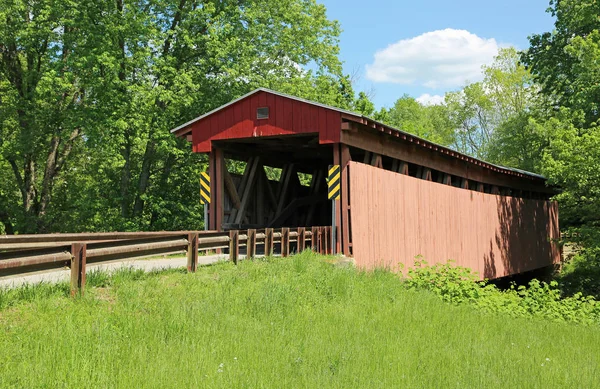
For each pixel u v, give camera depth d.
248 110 13.57
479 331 8.52
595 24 28.30
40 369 4.81
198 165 24.70
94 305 6.93
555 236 29.53
